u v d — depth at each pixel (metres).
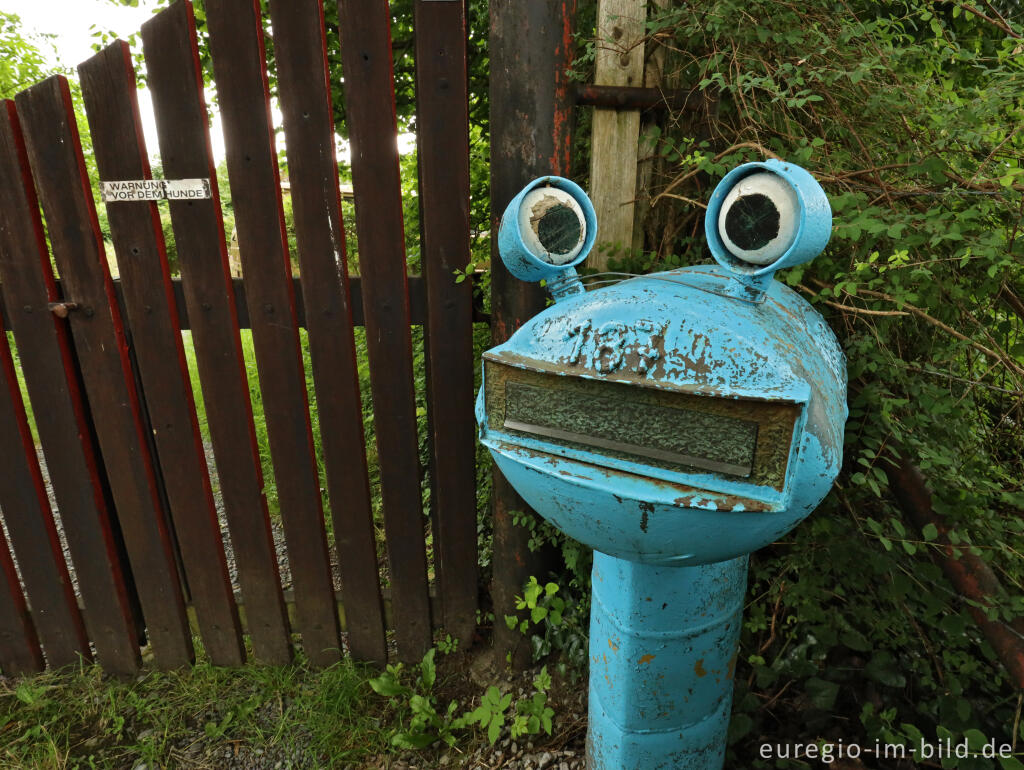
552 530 2.29
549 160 1.99
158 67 1.90
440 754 2.21
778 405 1.01
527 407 1.25
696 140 2.15
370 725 2.32
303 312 2.21
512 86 1.92
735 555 1.19
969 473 1.82
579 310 1.21
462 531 2.44
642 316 1.14
